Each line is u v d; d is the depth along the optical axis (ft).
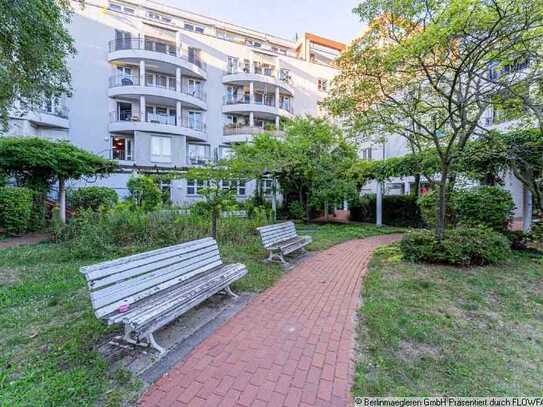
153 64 65.77
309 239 23.16
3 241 25.30
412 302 11.98
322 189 41.78
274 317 10.57
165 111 71.77
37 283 13.46
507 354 8.26
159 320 7.91
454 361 7.83
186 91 72.64
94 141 62.23
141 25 65.72
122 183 53.42
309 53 97.35
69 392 6.22
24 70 20.72
